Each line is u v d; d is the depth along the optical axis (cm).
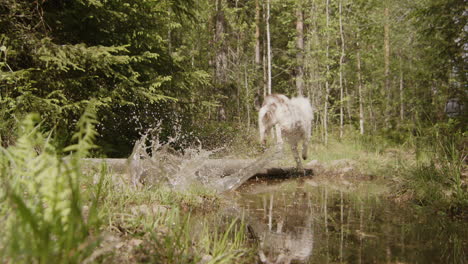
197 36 1680
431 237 312
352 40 1490
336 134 1520
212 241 271
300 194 530
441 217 384
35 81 556
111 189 343
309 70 1498
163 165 484
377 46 1642
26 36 569
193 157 550
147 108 897
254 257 254
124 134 859
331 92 1786
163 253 215
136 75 729
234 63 1814
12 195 129
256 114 1647
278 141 712
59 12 696
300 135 743
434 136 615
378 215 394
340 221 367
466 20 874
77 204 152
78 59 597
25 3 590
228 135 1154
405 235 318
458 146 593
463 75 902
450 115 936
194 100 1023
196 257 217
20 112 493
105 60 625
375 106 1706
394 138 1316
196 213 375
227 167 623
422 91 1242
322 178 709
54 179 146
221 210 403
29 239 135
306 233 322
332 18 1426
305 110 757
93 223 164
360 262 251
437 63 1009
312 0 1396
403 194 495
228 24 1878
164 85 881
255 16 1572
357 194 530
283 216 387
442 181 472
